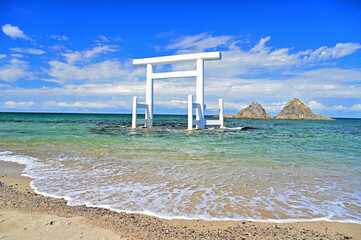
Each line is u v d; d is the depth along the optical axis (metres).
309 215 3.99
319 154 10.54
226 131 26.08
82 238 2.96
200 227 3.47
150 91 30.58
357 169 7.52
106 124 35.91
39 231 3.10
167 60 29.27
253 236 3.23
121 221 3.56
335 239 3.19
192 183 5.67
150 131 24.14
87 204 4.28
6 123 32.94
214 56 27.28
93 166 7.38
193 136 19.38
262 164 8.11
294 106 89.31
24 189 5.11
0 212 3.72
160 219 3.71
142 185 5.46
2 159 8.36
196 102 28.03
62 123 36.12
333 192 5.20
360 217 3.95
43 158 8.59
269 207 4.30
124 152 10.16
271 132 25.00
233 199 4.65
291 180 6.12
